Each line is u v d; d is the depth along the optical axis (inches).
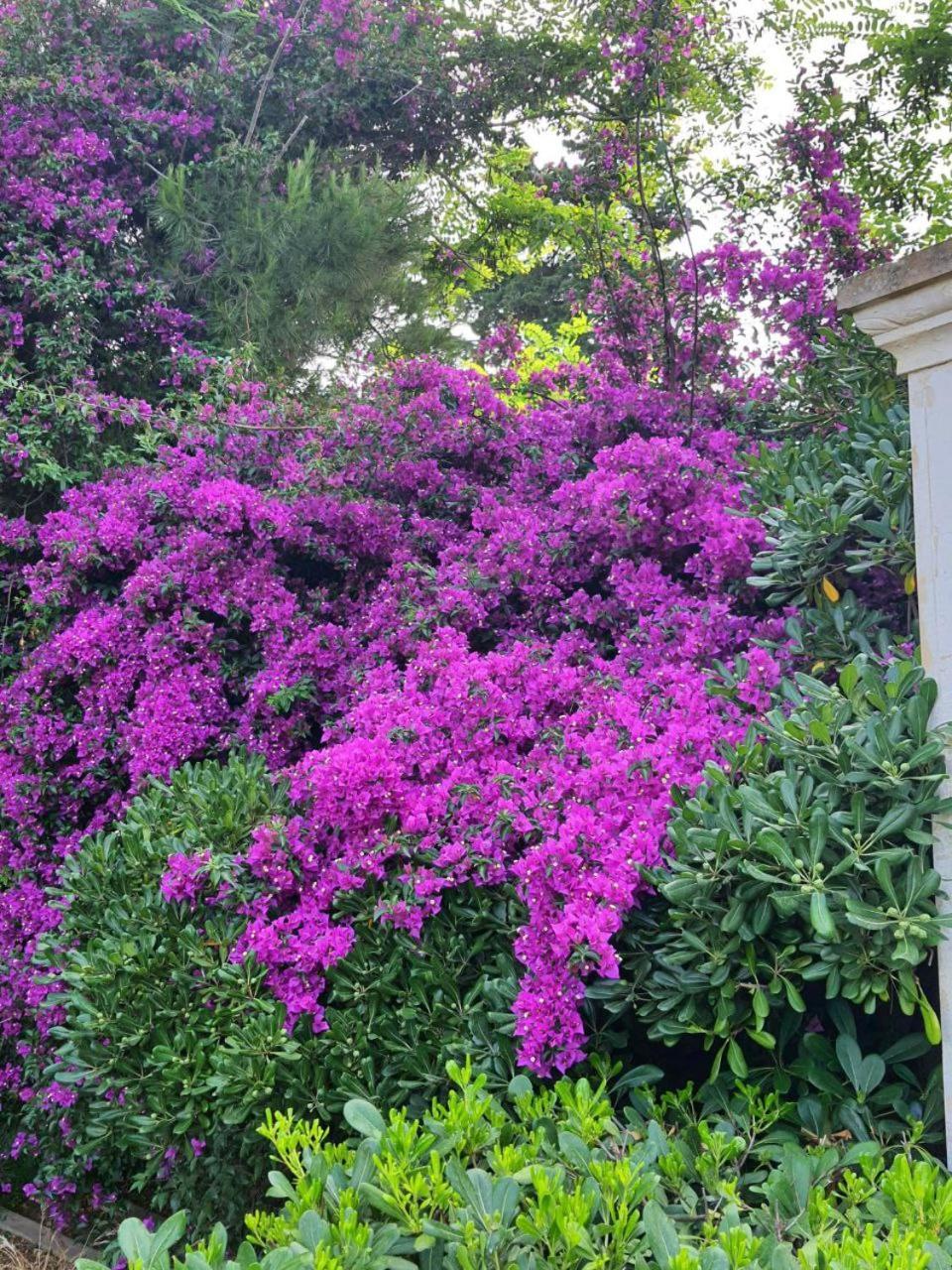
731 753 90.8
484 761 115.7
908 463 101.7
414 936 100.0
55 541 172.6
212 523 165.0
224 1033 101.4
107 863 122.3
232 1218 108.1
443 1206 60.8
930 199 173.9
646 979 88.2
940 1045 83.8
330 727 144.2
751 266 164.4
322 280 229.8
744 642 122.9
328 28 251.0
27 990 147.3
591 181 178.9
